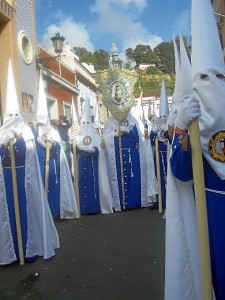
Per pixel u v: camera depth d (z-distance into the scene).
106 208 6.87
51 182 6.52
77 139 6.98
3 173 4.33
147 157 6.88
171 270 2.21
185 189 2.26
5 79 11.15
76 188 6.86
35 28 13.52
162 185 6.71
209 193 2.18
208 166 2.20
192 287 2.20
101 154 6.93
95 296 3.39
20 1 12.15
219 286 2.13
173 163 2.15
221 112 2.11
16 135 4.34
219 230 2.13
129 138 7.01
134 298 3.30
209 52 2.17
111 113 7.09
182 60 2.09
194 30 2.23
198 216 1.99
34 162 4.46
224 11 11.48
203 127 2.15
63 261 4.35
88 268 4.08
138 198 7.04
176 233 2.23
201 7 2.22
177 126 2.08
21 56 11.99
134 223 5.91
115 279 3.73
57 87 17.22
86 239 5.19
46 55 15.47
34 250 4.41
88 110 7.07
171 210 2.25
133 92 7.05
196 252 2.23
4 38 11.23
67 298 3.40
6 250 4.29
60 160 6.56
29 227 4.38
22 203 4.37
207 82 2.14
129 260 4.23
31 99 12.59
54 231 4.82
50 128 6.54
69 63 21.03
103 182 6.88
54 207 6.51
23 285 3.75
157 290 3.43
